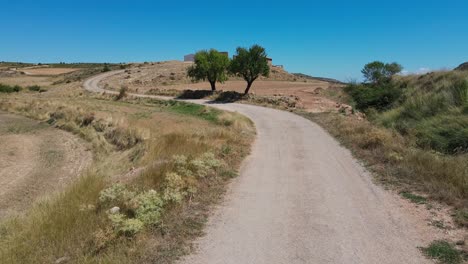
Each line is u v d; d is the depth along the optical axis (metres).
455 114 15.20
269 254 5.58
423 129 14.42
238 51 49.56
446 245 5.66
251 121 26.36
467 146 11.78
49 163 20.23
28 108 45.00
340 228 6.50
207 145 13.15
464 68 22.84
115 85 86.31
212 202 7.96
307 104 39.53
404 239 5.96
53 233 6.12
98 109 39.06
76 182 9.91
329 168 11.12
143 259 5.37
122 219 6.25
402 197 8.02
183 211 7.28
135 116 33.69
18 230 6.77
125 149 20.58
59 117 34.88
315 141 16.45
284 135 18.80
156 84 88.81
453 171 8.80
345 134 16.95
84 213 6.85
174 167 9.66
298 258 5.44
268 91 58.75
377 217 6.95
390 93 26.30
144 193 7.54
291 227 6.59
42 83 111.12
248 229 6.51
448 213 6.96
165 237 6.08
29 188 15.90
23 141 26.14
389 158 11.13
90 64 198.12
